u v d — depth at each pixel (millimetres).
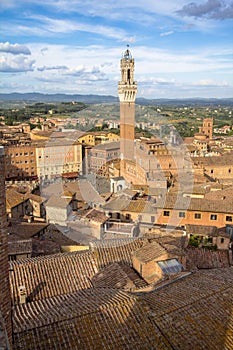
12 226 49812
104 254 32219
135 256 31141
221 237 44594
